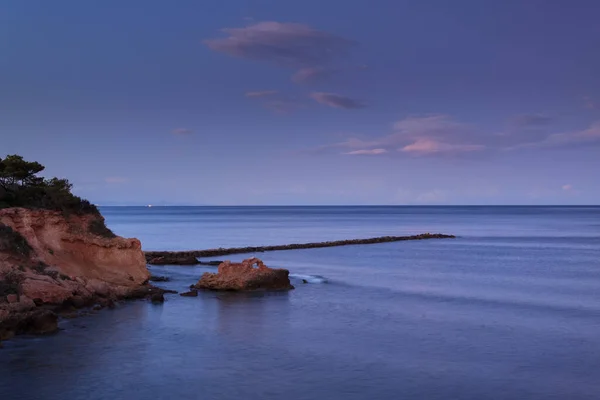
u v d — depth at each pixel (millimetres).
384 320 47125
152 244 134250
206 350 37719
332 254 109500
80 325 42906
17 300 42031
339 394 30500
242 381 32125
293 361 35750
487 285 67312
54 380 31594
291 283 66812
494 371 34281
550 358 36875
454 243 139375
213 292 58562
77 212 60594
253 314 48562
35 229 54781
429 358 36656
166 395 29906
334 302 54594
